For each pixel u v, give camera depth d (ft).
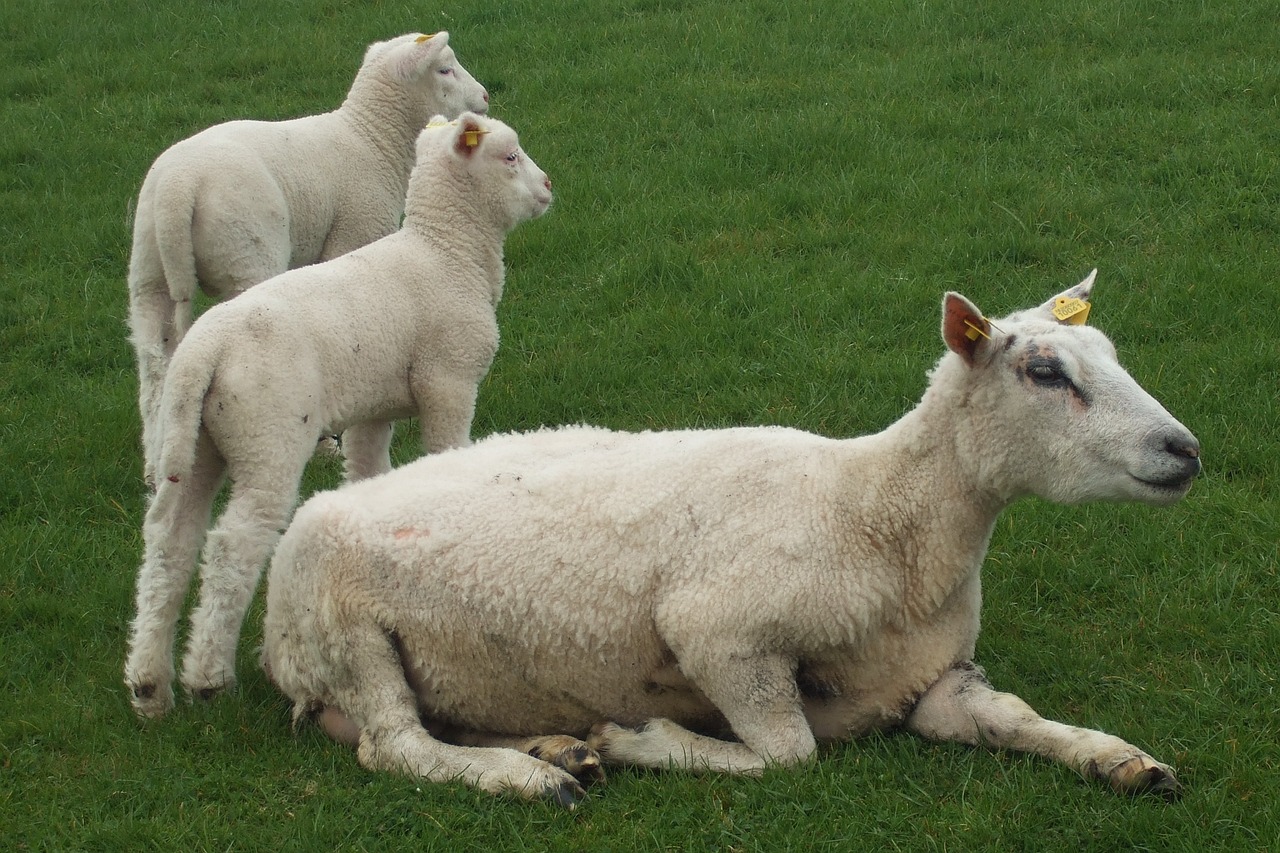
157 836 15.53
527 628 16.52
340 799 15.94
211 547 18.37
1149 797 15.25
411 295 22.03
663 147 41.78
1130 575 20.81
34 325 32.99
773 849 14.85
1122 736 16.80
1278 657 18.38
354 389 20.97
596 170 40.22
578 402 28.14
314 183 27.58
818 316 30.63
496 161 22.81
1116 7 47.52
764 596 15.99
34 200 41.01
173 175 25.17
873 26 49.19
